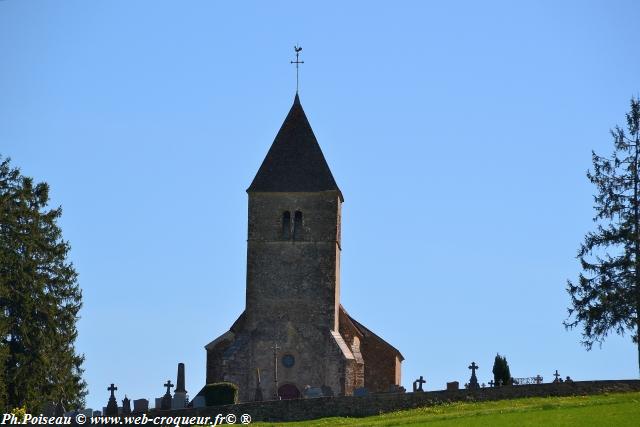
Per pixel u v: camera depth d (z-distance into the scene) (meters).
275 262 171.50
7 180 174.25
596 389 140.75
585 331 162.50
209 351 174.62
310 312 170.25
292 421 141.25
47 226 176.62
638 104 166.88
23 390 163.50
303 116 175.88
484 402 140.38
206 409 142.62
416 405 141.62
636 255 161.88
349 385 167.62
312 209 172.25
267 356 169.00
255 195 172.50
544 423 123.69
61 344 171.50
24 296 166.12
